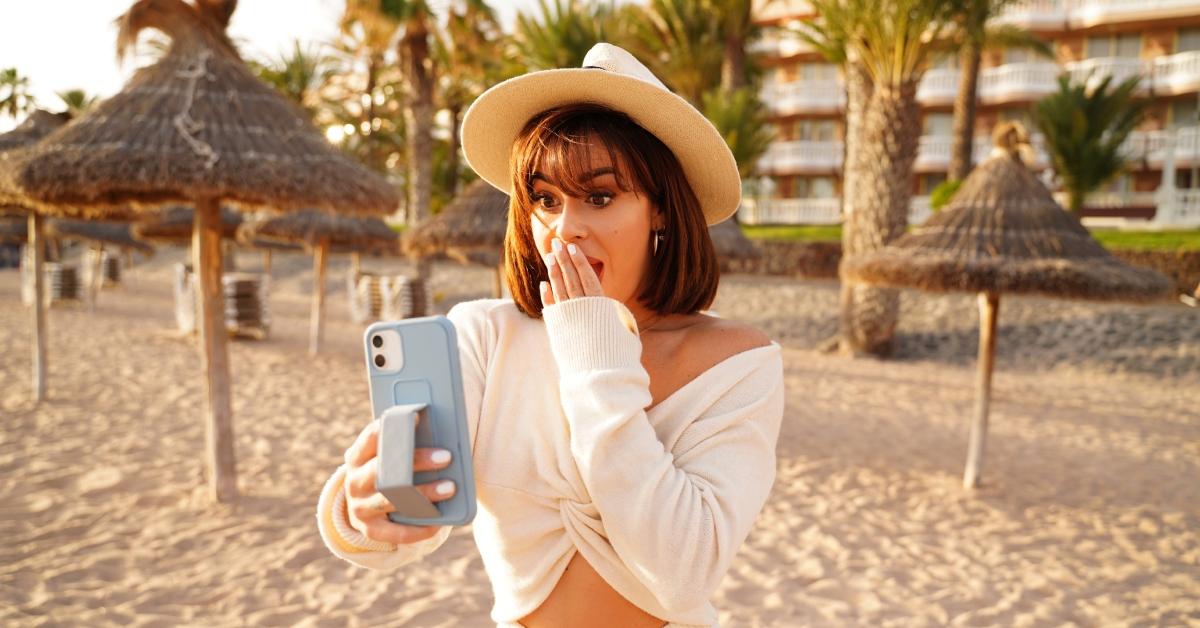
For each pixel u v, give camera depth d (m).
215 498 5.93
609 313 0.98
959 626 4.34
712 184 1.24
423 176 23.30
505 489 1.08
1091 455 8.30
